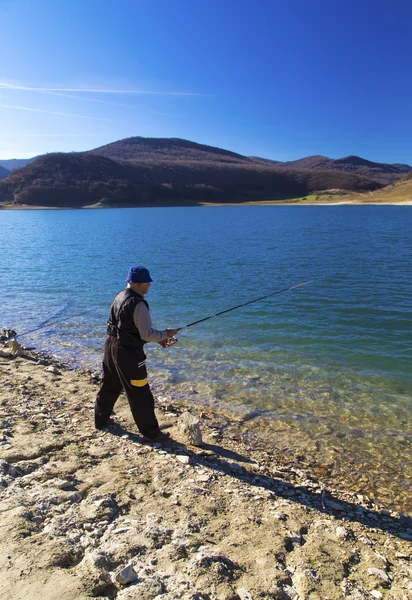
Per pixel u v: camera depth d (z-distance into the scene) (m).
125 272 20.92
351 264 23.05
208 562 2.97
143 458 4.72
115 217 94.75
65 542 3.01
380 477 5.08
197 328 11.41
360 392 7.57
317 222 64.19
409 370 8.60
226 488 4.26
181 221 73.94
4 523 3.18
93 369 8.51
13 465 4.24
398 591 3.03
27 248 32.41
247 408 6.88
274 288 16.94
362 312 13.02
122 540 3.14
